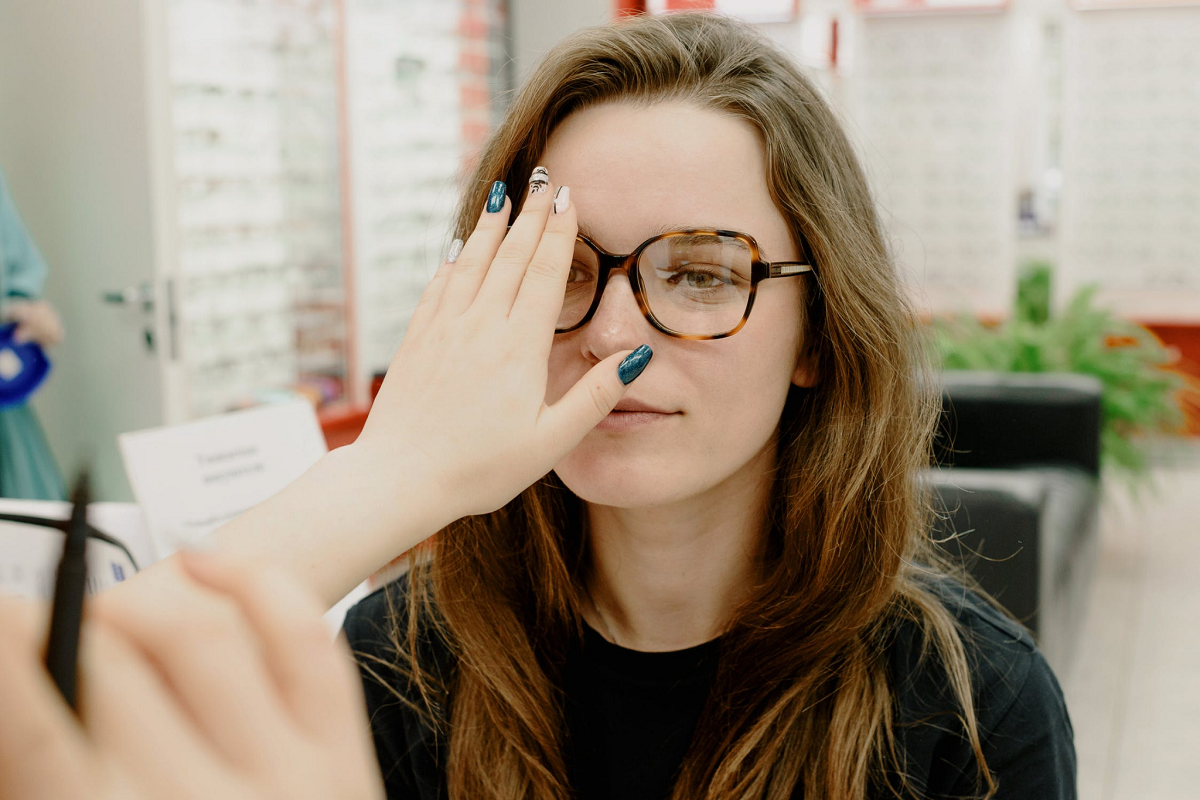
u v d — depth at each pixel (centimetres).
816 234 71
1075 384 320
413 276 345
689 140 68
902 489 77
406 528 50
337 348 318
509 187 74
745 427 69
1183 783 224
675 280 67
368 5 316
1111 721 253
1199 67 532
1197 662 287
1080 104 552
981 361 397
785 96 72
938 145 577
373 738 82
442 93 352
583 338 68
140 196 225
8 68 234
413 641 81
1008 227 574
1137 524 421
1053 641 199
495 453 52
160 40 221
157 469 86
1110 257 561
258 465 90
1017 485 183
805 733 76
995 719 76
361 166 316
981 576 179
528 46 385
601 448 67
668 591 78
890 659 77
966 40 564
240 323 280
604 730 79
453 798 79
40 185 236
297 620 31
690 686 77
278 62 285
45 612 29
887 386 76
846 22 558
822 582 76
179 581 35
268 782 29
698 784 75
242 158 276
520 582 81
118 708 28
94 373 238
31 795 25
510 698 77
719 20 76
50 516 81
